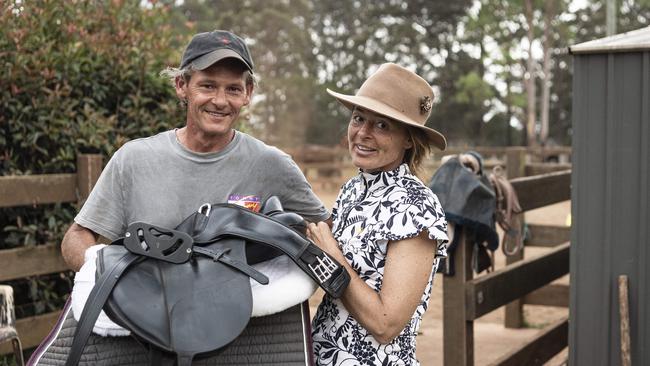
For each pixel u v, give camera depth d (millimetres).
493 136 49281
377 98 2041
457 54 48406
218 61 2123
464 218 3279
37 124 3693
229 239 1854
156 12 4590
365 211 2012
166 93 4254
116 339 1752
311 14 48094
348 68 48375
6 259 3424
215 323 1667
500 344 5203
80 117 3867
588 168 3080
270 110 41562
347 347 1977
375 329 1895
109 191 2230
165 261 1789
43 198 3504
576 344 3123
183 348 1615
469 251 3418
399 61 48906
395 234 1934
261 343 1839
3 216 3646
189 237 1821
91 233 2283
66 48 3908
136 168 2209
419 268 1935
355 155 2059
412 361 2039
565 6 43594
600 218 3068
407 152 2127
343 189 2184
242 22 43219
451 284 3357
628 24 49344
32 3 3926
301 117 42281
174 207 2207
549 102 50531
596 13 49531
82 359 1738
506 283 3723
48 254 3582
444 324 3377
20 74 3648
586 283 3100
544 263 4273
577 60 3080
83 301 1766
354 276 1913
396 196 1989
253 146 2289
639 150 3000
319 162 21375
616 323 3061
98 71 4047
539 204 4270
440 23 49594
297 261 1817
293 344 1851
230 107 2166
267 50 43188
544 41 40062
